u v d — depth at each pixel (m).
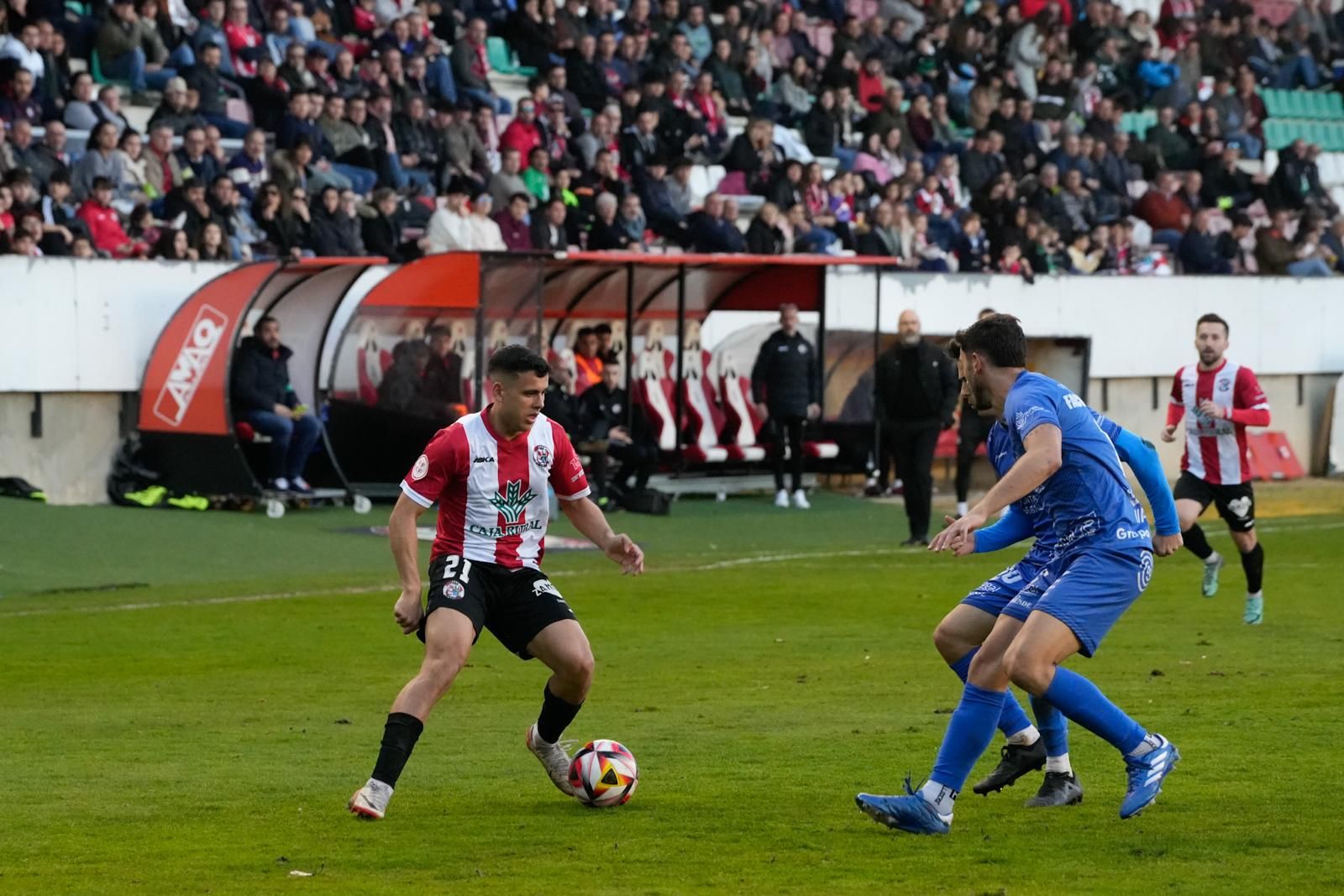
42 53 53.06
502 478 17.08
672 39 66.31
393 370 51.47
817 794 18.16
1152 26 84.88
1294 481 68.75
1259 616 32.22
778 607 34.88
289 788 18.67
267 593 37.12
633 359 57.31
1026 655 16.05
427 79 60.72
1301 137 86.12
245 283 48.91
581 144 61.31
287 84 56.81
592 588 37.88
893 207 62.84
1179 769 19.25
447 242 54.53
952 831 16.44
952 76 75.38
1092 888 14.20
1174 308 67.56
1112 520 16.45
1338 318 71.50
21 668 27.72
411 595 16.95
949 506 57.72
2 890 14.21
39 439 48.62
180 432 49.06
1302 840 15.95
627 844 15.92
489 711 23.89
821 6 76.56
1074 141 72.25
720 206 59.47
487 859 15.31
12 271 47.69
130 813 17.38
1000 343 16.70
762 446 59.47
